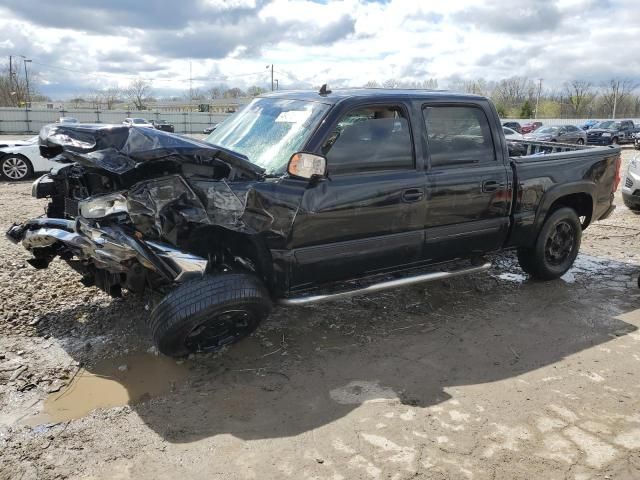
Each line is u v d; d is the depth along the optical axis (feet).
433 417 10.62
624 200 30.81
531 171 16.53
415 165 14.12
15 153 42.24
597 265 20.81
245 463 9.19
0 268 18.06
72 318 14.52
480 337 14.26
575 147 20.45
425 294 17.19
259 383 11.76
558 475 9.02
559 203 18.25
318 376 12.11
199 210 11.39
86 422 10.22
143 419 10.36
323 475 8.93
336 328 14.56
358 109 13.21
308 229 12.45
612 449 9.74
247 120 14.84
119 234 11.20
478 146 15.52
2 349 12.77
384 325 14.87
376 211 13.35
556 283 18.54
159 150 10.73
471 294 17.33
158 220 11.45
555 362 13.00
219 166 11.52
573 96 274.16
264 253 12.24
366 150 13.34
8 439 9.64
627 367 12.80
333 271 13.15
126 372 12.03
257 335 13.97
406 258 14.43
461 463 9.28
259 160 13.08
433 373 12.37
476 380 12.10
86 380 11.68
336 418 10.53
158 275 12.06
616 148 19.40
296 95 14.62
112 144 10.89
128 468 9.01
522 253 18.17
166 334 11.12
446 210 14.69
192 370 12.21
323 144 12.64
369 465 9.19
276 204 11.91
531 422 10.52
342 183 12.84
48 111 162.91
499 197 15.79
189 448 9.55
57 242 12.90
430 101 14.44
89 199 11.73
